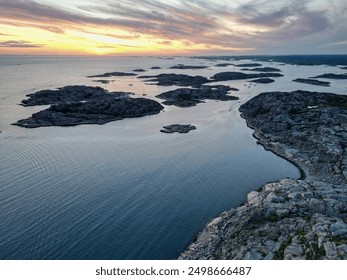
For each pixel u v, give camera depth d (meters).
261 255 41.62
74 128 122.38
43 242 51.56
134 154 93.81
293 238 43.97
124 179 75.88
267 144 102.81
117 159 89.12
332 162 79.44
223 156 93.25
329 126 101.81
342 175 71.62
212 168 83.94
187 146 102.69
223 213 58.06
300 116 115.62
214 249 46.78
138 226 56.59
